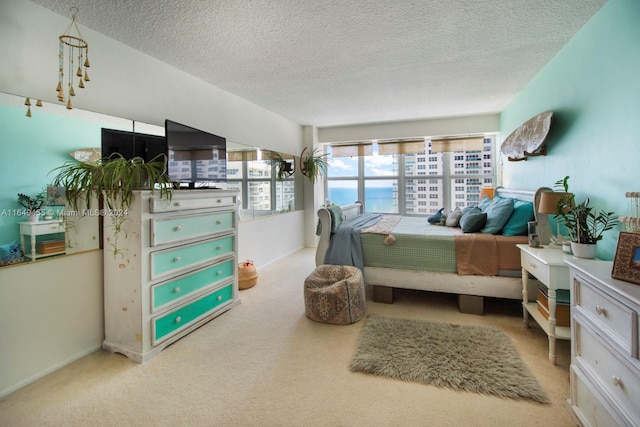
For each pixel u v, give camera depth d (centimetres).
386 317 247
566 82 237
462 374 169
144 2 177
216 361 189
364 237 295
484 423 136
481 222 287
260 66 271
